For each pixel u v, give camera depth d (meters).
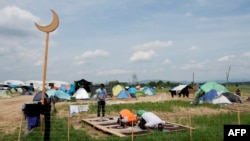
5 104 34.56
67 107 27.44
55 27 12.98
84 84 48.72
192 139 12.69
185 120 19.36
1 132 15.40
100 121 18.53
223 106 30.23
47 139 12.31
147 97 51.19
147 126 15.26
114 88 47.44
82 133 14.38
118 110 25.23
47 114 12.42
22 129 15.54
